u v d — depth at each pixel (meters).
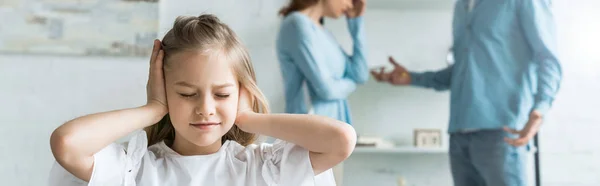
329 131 0.93
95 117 0.91
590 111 2.67
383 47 2.55
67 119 2.60
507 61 2.22
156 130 1.10
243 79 0.98
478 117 2.24
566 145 2.65
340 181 2.19
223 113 0.93
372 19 2.56
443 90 2.50
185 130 0.93
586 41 2.67
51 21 2.60
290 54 2.20
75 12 2.60
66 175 0.95
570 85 2.67
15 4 2.59
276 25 2.65
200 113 0.91
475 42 2.28
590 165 2.66
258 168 1.03
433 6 2.56
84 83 2.61
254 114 1.01
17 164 2.57
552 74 2.16
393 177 2.49
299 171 0.99
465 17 2.36
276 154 1.02
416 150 2.44
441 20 2.57
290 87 2.23
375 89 2.51
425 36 2.56
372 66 2.54
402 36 2.56
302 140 0.95
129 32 2.62
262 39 2.64
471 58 2.29
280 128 0.97
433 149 2.45
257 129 0.99
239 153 1.05
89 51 2.60
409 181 2.49
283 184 0.99
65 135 0.86
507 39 2.23
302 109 2.21
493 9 2.25
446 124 2.52
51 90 2.60
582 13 2.68
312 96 2.21
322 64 2.17
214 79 0.92
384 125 2.50
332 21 2.50
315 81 2.16
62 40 2.60
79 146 0.87
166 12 2.64
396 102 2.52
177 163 1.01
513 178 2.20
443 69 2.49
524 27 2.20
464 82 2.30
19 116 2.58
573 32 2.68
